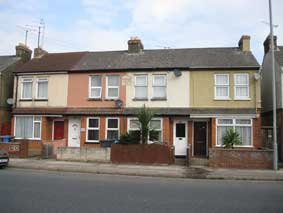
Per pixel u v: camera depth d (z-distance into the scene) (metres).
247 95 19.38
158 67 20.28
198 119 19.92
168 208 7.55
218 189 10.31
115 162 16.81
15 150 18.75
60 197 8.54
